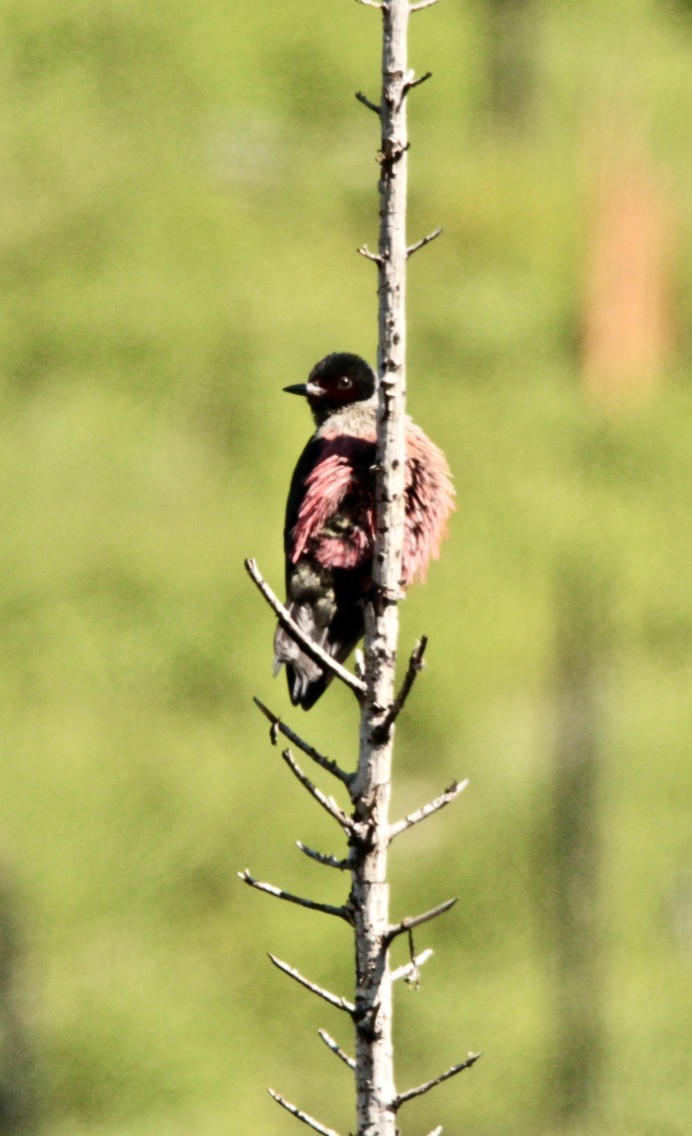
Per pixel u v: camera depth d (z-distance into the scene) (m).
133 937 15.06
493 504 20.25
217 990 14.56
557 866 14.82
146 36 28.94
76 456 20.94
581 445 21.12
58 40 28.77
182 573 19.17
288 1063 14.05
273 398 21.75
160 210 24.61
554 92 27.77
